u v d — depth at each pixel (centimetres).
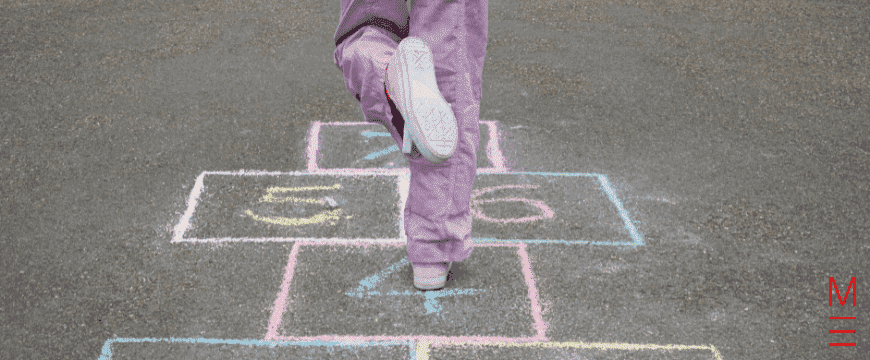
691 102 432
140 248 274
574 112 411
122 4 591
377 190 320
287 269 261
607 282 259
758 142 383
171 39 514
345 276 257
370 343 222
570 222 298
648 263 272
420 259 243
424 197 233
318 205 306
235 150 354
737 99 439
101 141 362
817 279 268
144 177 328
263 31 534
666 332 233
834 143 386
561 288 254
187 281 254
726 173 347
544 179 334
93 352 219
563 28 558
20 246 274
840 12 618
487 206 309
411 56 203
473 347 222
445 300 244
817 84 468
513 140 372
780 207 318
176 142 362
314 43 512
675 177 341
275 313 237
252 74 454
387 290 249
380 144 364
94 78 444
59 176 328
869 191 336
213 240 279
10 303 242
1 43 500
